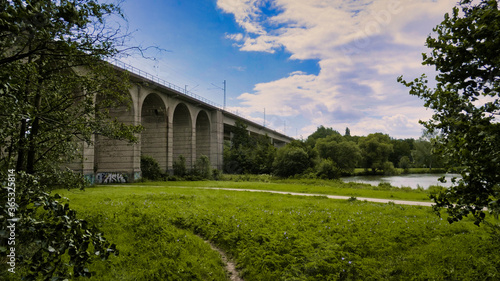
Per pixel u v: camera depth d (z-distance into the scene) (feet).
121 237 28.84
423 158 206.69
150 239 28.81
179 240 28.86
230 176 181.16
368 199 65.31
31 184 9.80
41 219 9.83
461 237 26.30
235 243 28.76
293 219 36.58
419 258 22.33
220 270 23.27
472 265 20.04
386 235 28.30
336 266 21.20
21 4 7.18
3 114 11.17
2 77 9.12
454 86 11.46
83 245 9.57
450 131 12.37
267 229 30.50
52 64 22.81
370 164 241.76
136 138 33.91
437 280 18.83
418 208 49.34
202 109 196.13
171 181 143.33
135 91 124.47
